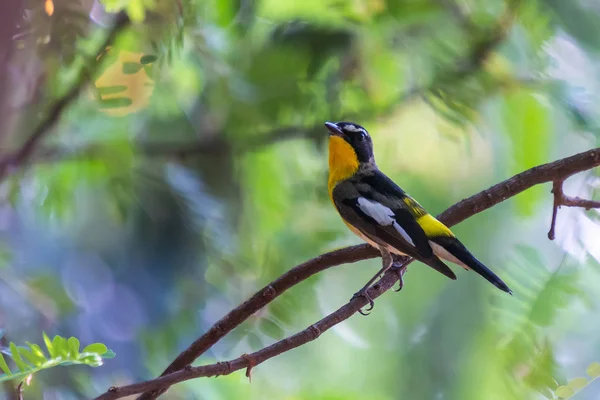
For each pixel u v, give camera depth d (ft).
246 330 26.86
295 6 30.89
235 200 32.35
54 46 20.75
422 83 31.65
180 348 30.60
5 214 32.53
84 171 30.45
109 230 32.83
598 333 23.27
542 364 21.15
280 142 32.07
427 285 35.99
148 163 31.65
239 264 31.01
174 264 31.30
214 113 32.60
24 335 28.48
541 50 29.68
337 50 30.22
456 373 34.35
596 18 29.40
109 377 29.53
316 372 34.78
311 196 32.32
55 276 30.48
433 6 30.55
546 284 21.53
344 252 25.71
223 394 24.94
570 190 28.07
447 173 33.86
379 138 33.40
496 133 31.48
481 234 32.37
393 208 29.09
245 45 30.91
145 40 23.16
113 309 31.76
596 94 29.89
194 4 25.39
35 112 25.76
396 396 35.22
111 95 24.54
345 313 21.07
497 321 21.77
